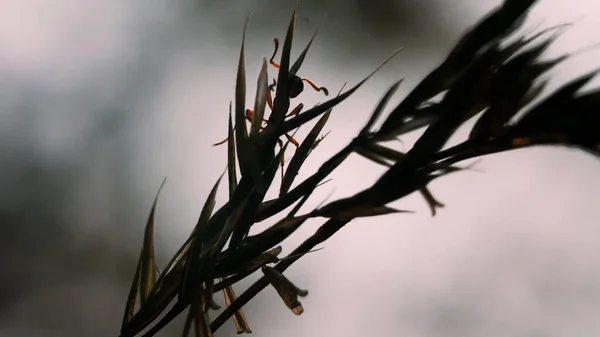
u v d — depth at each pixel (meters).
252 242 0.13
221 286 0.13
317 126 0.14
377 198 0.12
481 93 0.12
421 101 0.12
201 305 0.13
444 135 0.12
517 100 0.12
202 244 0.13
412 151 0.12
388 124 0.13
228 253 0.13
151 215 0.14
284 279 0.13
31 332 0.34
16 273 0.34
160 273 0.14
